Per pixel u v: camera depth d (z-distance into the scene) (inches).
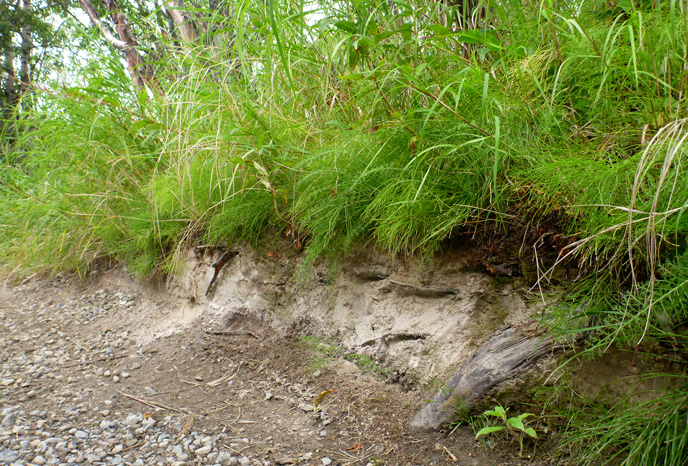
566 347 64.2
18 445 70.5
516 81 75.4
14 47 380.5
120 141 138.4
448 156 73.6
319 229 90.0
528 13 84.9
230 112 105.7
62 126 141.0
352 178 83.6
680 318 56.4
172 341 113.0
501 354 69.7
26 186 168.2
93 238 156.9
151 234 131.6
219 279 119.3
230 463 67.4
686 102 60.3
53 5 339.9
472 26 97.8
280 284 107.6
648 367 59.4
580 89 73.1
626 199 58.0
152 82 143.9
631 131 64.4
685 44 59.8
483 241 75.1
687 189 52.0
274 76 110.3
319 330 99.0
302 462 67.9
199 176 114.7
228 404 85.9
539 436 65.4
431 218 74.7
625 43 67.2
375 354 88.0
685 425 53.0
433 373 78.2
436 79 83.1
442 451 68.9
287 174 100.8
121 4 177.5
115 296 147.3
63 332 126.0
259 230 109.0
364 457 69.1
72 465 65.2
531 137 71.9
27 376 98.3
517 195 70.1
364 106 91.7
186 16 165.0
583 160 62.7
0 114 164.2
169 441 73.1
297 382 91.4
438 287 81.0
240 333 109.9
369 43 80.7
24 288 166.2
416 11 89.0
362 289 93.0
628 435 57.3
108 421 78.8
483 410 69.5
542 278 68.4
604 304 60.9
